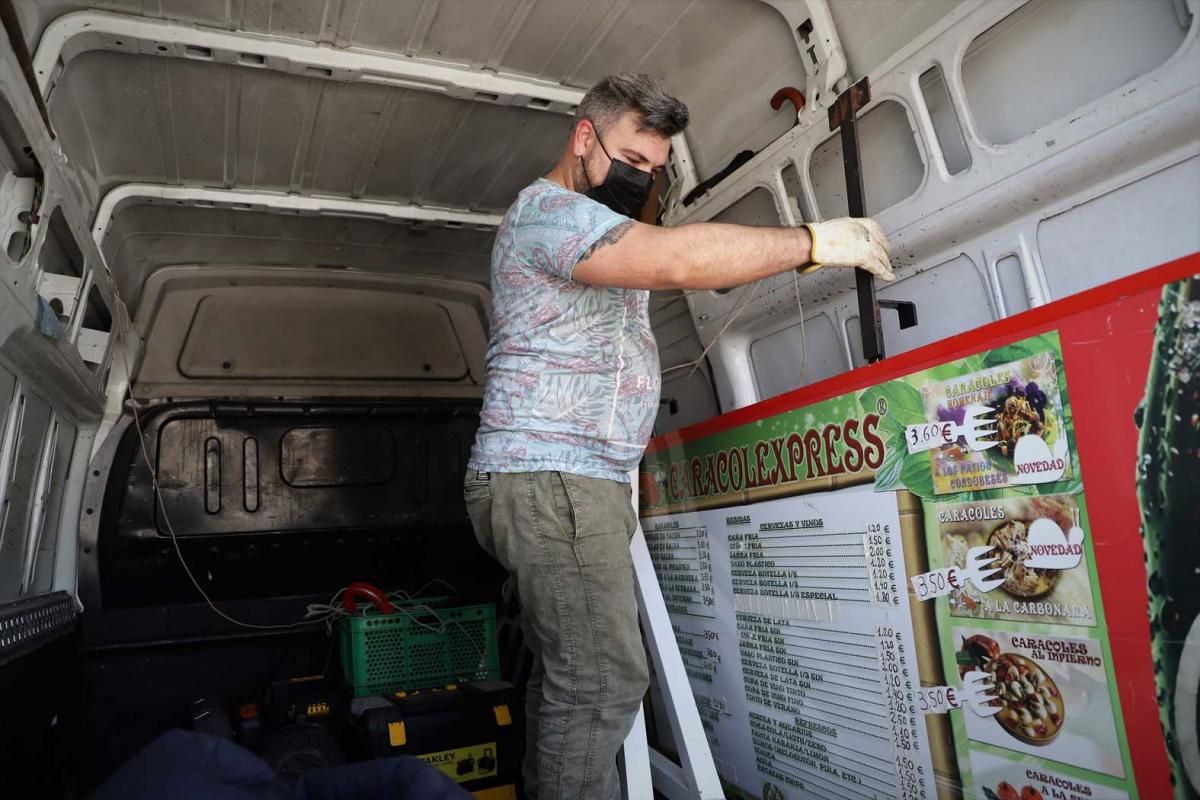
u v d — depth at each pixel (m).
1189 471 1.19
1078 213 1.68
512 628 3.53
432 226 3.47
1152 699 1.24
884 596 1.70
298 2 2.27
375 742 2.59
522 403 1.76
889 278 1.83
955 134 1.93
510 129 2.91
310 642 3.43
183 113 2.67
